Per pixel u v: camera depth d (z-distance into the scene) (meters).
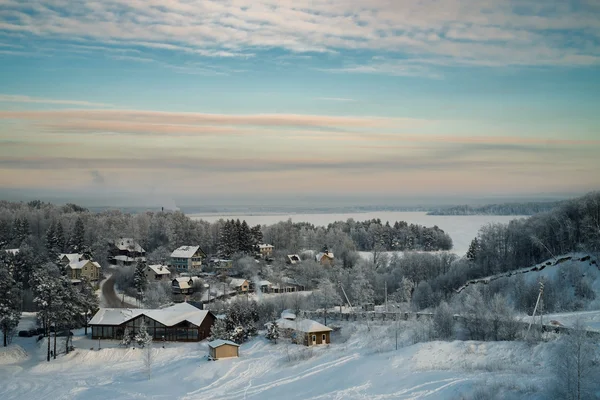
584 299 82.75
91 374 67.31
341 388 51.34
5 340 80.44
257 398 52.41
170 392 56.81
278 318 93.69
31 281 117.62
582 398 38.81
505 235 124.44
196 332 85.56
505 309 65.81
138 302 123.12
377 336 72.94
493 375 49.31
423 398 46.12
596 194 106.56
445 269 133.00
